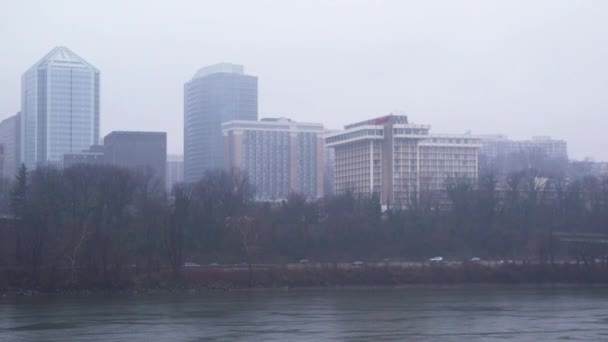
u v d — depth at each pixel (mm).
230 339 158250
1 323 179625
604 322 182375
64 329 170750
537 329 171500
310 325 177125
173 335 163250
